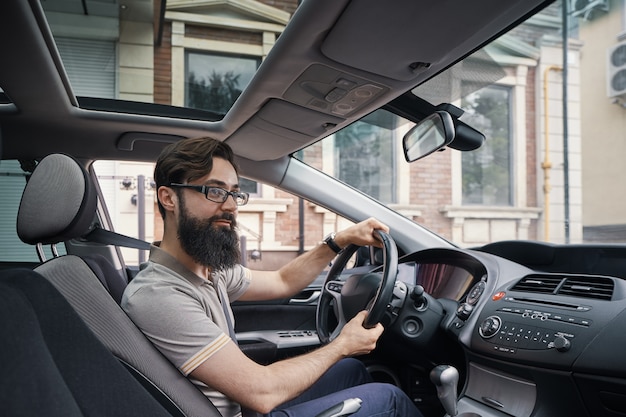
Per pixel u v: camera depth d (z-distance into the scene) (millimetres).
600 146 7379
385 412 1408
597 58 7352
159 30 4734
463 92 2121
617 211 7469
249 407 1138
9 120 1854
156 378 1073
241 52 5172
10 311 630
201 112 1978
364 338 1316
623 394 1206
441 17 1206
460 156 7148
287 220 5891
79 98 1846
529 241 1934
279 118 1869
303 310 2463
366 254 2648
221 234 1257
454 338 1638
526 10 1190
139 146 2096
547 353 1330
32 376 611
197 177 1259
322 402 1379
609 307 1320
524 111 7375
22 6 1216
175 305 1155
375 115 2314
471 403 1566
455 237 7027
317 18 1214
